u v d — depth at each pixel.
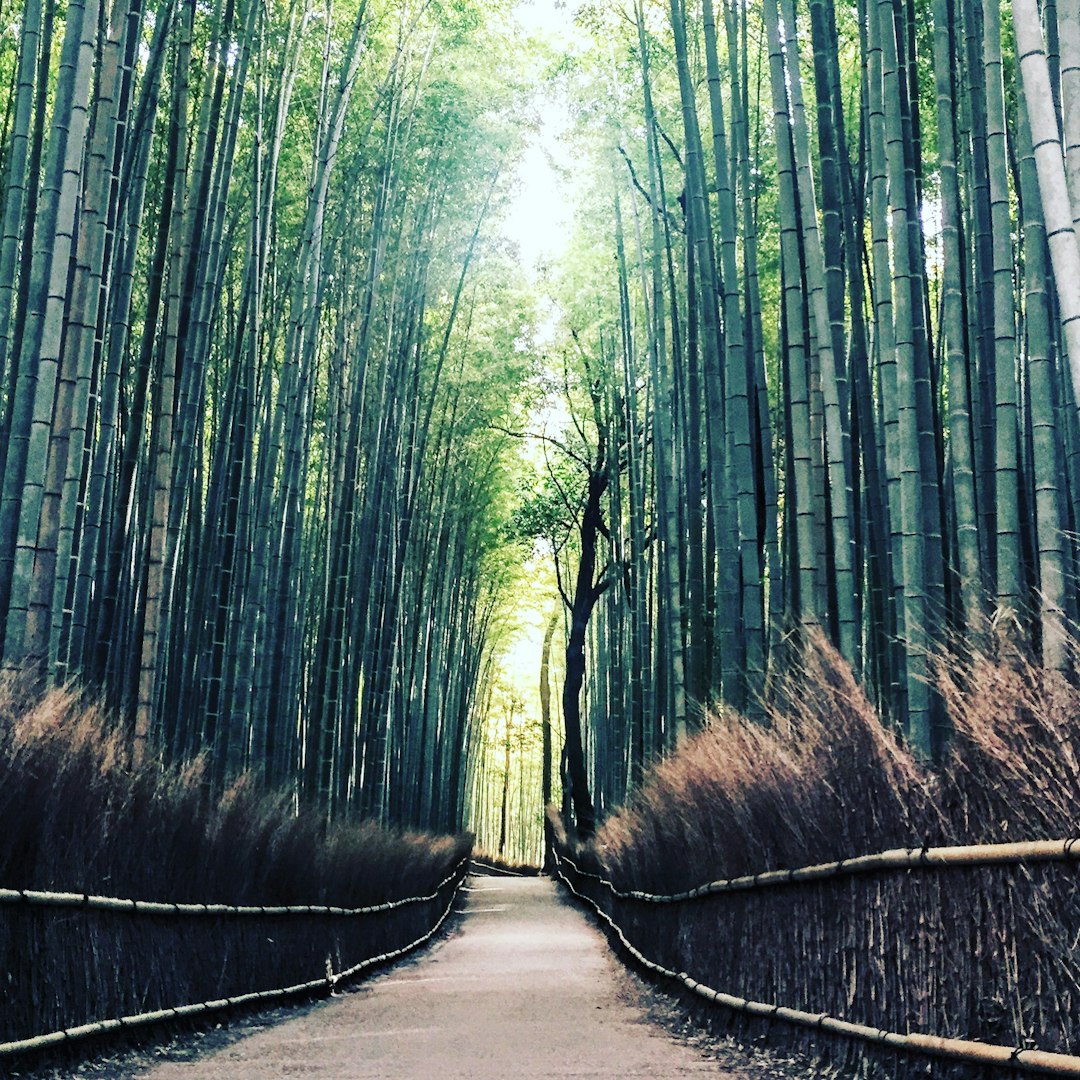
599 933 12.43
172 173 6.61
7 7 7.32
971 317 6.07
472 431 16.67
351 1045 4.87
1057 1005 2.74
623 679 15.03
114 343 6.41
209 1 8.48
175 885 5.09
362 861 8.44
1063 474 4.96
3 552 5.01
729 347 6.38
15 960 3.73
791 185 5.84
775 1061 4.30
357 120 10.72
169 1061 4.40
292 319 8.54
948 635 3.61
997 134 4.50
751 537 6.21
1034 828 2.84
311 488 14.07
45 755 3.99
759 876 4.68
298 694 10.77
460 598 20.89
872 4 5.27
